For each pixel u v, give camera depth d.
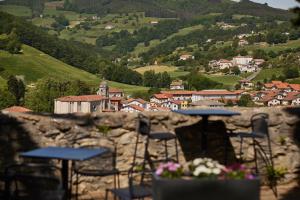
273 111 7.61
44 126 6.87
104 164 6.81
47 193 5.03
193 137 7.34
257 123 6.78
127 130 7.11
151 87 148.50
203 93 121.62
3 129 6.73
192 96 123.44
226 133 7.43
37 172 6.47
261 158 7.41
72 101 89.81
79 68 157.50
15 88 96.81
